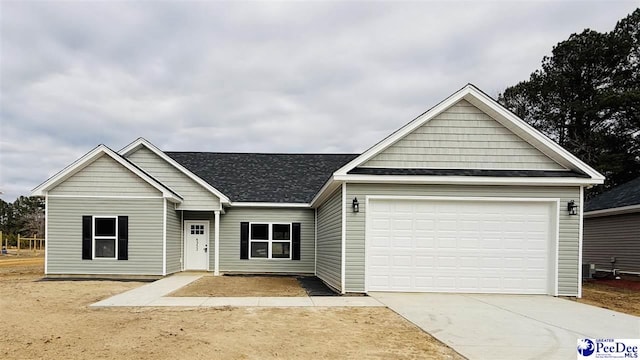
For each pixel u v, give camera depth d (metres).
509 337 6.48
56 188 14.64
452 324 7.34
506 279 11.14
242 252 17.67
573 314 8.41
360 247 11.02
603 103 27.92
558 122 32.47
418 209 11.24
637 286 14.48
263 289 11.99
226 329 6.68
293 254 17.77
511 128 11.62
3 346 5.69
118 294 10.53
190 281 13.65
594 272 17.75
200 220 17.72
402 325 7.23
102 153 14.67
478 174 11.12
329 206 13.73
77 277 14.35
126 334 6.32
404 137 11.59
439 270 11.15
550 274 11.12
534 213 11.27
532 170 11.56
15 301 9.27
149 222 14.73
